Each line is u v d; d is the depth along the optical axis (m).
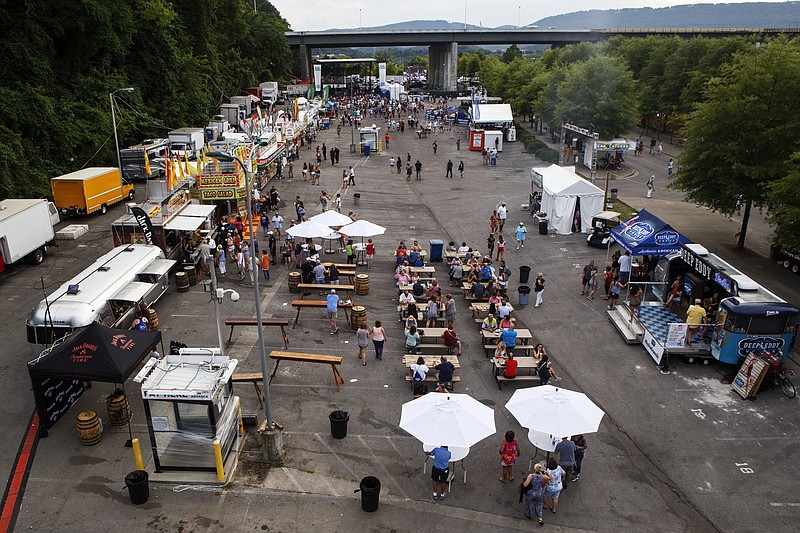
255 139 46.12
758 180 27.67
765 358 17.05
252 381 16.64
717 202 29.47
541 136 75.12
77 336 15.02
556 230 33.94
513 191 45.12
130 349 15.12
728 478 13.89
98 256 28.59
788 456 14.66
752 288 18.56
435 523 12.39
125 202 39.16
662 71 75.75
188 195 31.73
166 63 64.50
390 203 40.81
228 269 27.66
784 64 27.47
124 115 52.28
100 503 12.68
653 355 19.45
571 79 56.78
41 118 41.03
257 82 108.81
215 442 13.18
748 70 28.12
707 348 19.09
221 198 32.72
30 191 37.00
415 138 74.25
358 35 145.12
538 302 23.73
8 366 18.22
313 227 27.44
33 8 43.16
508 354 18.25
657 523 12.49
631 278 25.00
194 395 12.87
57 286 24.75
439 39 146.62
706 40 69.88
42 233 27.38
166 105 64.25
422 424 12.92
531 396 13.77
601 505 13.00
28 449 14.44
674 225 34.53
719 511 12.84
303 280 24.91
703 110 28.88
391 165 53.69
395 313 23.03
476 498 13.18
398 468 14.11
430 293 21.78
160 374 13.95
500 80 96.06
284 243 31.23
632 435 15.50
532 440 13.93
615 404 16.91
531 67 85.50
